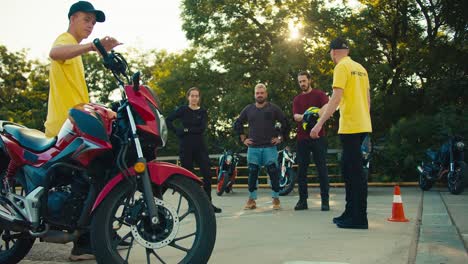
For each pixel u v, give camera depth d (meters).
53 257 4.39
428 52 14.26
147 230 3.28
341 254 4.10
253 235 5.20
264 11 19.41
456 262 3.76
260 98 7.87
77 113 3.39
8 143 3.61
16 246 4.03
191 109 7.65
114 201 3.28
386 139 13.63
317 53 17.91
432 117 12.70
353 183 5.41
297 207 7.57
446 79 13.70
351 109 5.39
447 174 10.48
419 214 6.59
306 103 7.59
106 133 3.35
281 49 17.58
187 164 7.57
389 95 15.04
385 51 17.55
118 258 3.25
